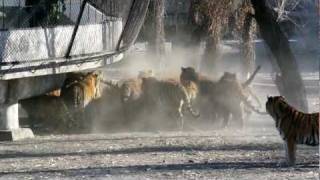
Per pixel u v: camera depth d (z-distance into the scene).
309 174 13.92
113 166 15.97
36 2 22.52
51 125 25.64
